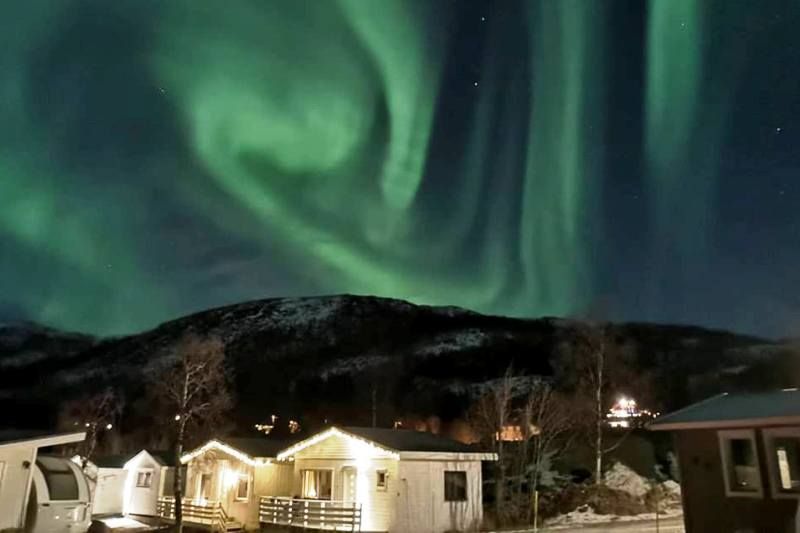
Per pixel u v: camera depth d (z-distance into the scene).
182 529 32.53
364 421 76.12
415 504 28.47
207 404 35.19
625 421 46.59
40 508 24.47
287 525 30.97
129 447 61.50
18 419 88.50
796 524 14.30
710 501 18.75
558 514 33.84
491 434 42.97
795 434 17.38
